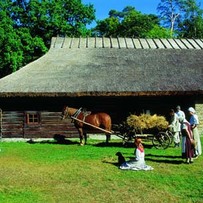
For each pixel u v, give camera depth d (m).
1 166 15.27
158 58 28.14
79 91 23.11
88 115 21.39
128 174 13.76
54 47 29.56
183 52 29.55
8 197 11.07
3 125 24.70
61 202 10.64
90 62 26.95
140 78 24.81
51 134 24.81
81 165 15.37
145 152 18.41
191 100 25.56
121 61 27.33
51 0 41.81
